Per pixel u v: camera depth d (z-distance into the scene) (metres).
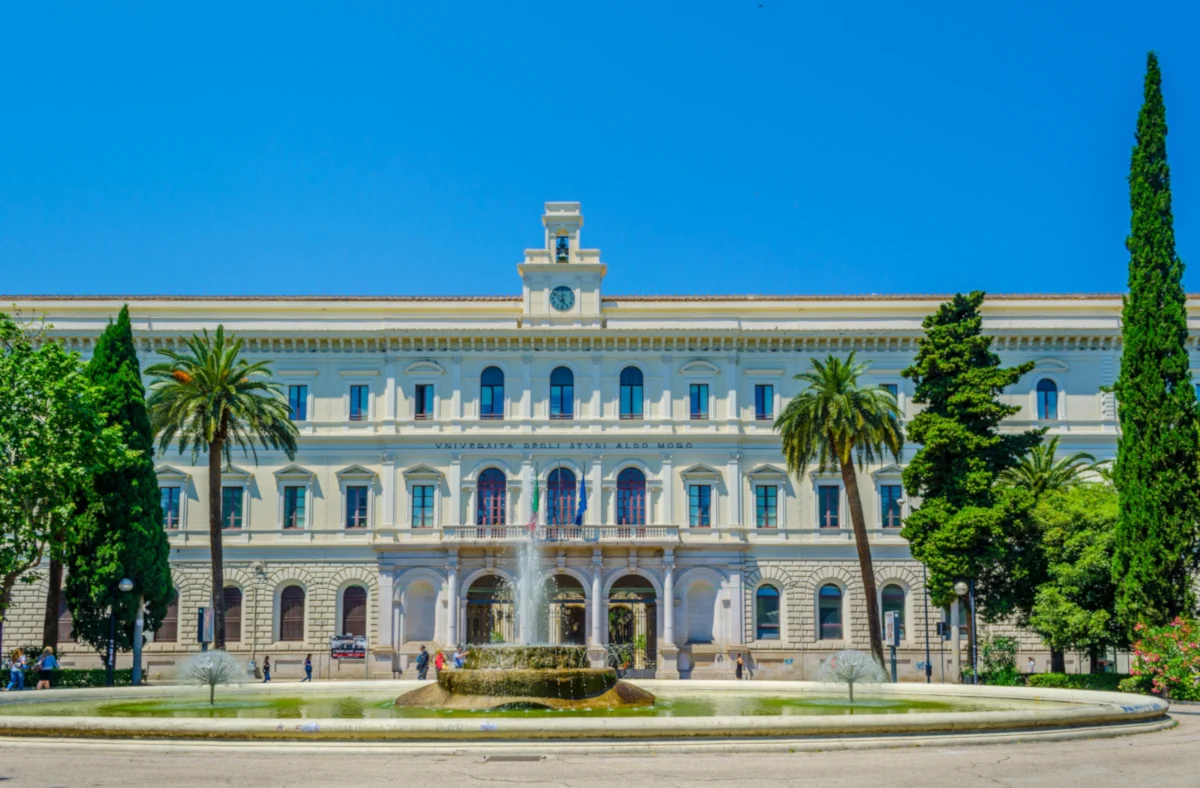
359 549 80.81
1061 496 63.41
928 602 79.25
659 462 81.56
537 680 34.03
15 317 81.81
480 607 80.12
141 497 65.12
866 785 22.08
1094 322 82.94
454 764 24.52
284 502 81.38
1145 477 49.69
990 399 66.19
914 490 67.88
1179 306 50.59
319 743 26.67
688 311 83.81
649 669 79.56
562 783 22.19
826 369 70.31
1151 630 47.66
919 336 82.00
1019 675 62.06
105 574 62.75
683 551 79.94
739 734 26.81
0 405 56.62
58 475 56.62
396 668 78.69
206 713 33.81
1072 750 27.08
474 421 81.88
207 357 67.12
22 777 23.33
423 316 83.44
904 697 41.16
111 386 65.62
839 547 80.62
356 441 81.75
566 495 81.38
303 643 79.56
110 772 23.83
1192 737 30.05
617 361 82.75
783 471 81.56
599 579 78.56
